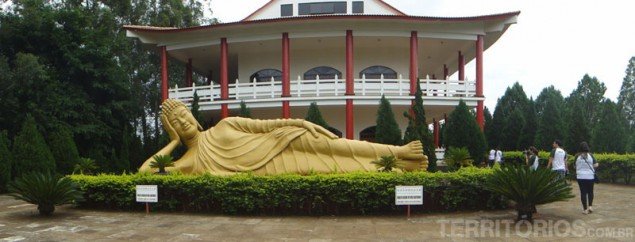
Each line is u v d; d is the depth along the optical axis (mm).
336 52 28719
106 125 24766
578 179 11867
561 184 10430
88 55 24359
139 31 26578
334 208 11859
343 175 11797
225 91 25703
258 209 11922
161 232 9805
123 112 25906
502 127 33688
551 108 28156
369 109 27031
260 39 25625
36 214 12164
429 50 29719
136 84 34562
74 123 23094
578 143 25141
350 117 24500
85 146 24109
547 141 27781
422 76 37875
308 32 25188
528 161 17047
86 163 15430
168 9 35281
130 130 26609
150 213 12195
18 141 18859
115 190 12633
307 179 11750
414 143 13984
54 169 19266
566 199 10383
